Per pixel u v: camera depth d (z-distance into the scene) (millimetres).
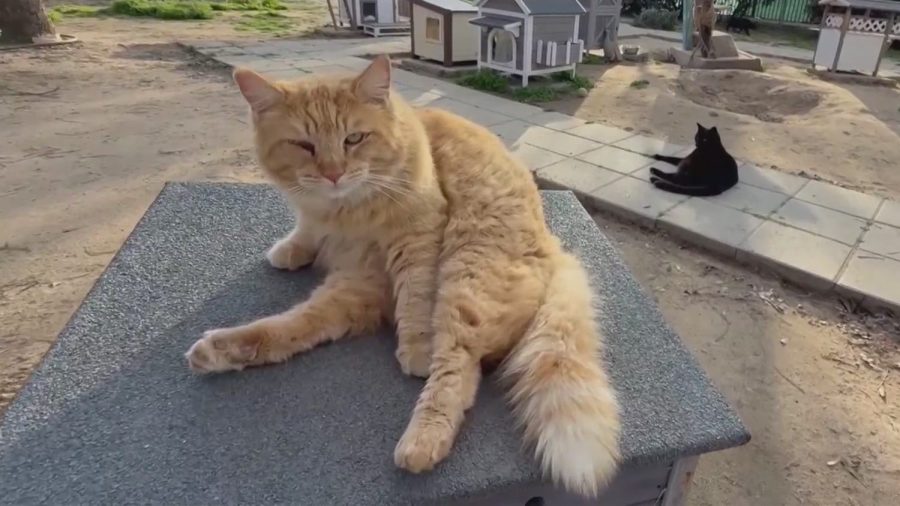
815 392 2070
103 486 1060
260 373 1343
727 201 3389
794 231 3031
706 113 5336
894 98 6070
